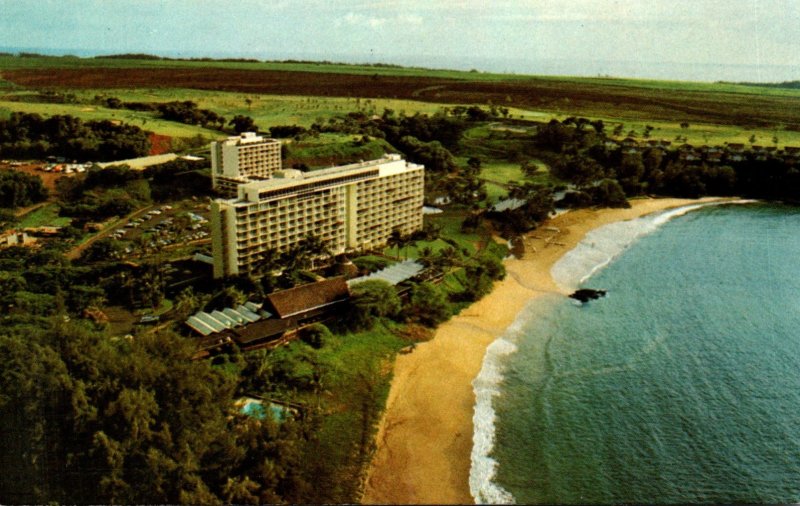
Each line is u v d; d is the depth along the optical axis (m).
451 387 112.62
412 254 172.00
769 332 138.88
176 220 195.62
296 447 87.38
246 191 143.38
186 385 85.88
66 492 74.12
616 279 173.62
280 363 109.00
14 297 119.81
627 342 133.50
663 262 188.62
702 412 106.50
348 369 115.00
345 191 163.38
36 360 81.81
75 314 122.44
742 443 98.38
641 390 113.56
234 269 142.00
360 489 85.12
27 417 76.94
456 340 131.25
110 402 78.88
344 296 132.88
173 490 74.69
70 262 150.88
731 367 122.56
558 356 126.44
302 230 154.38
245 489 76.06
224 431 85.12
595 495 86.12
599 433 100.19
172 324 121.06
